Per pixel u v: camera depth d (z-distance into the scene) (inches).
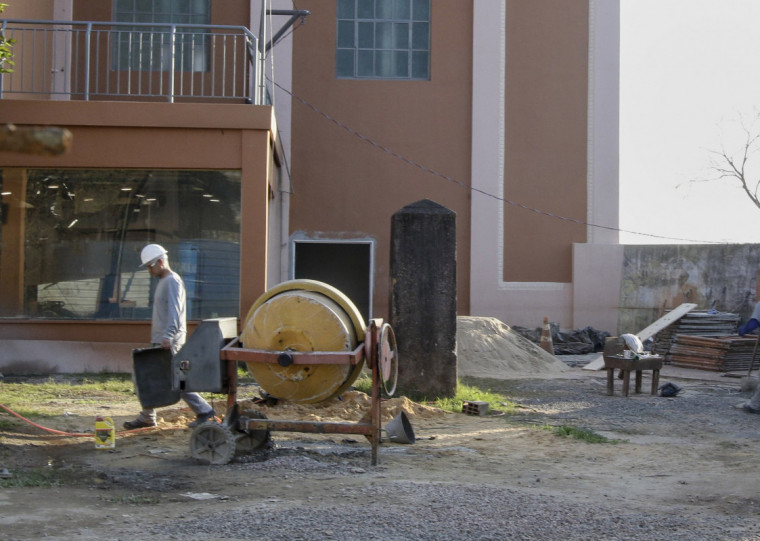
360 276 904.3
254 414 298.2
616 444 339.9
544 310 922.7
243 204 556.1
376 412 281.6
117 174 563.5
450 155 911.7
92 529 189.6
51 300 562.9
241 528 191.3
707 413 446.6
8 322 553.9
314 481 251.4
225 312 562.6
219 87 857.5
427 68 917.2
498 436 353.1
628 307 931.3
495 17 916.0
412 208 471.2
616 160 925.2
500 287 916.0
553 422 404.2
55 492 229.9
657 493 249.0
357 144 901.2
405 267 469.1
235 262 562.6
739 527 203.9
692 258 928.9
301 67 898.7
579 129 926.4
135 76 842.2
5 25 546.3
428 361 466.3
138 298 565.6
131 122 549.0
